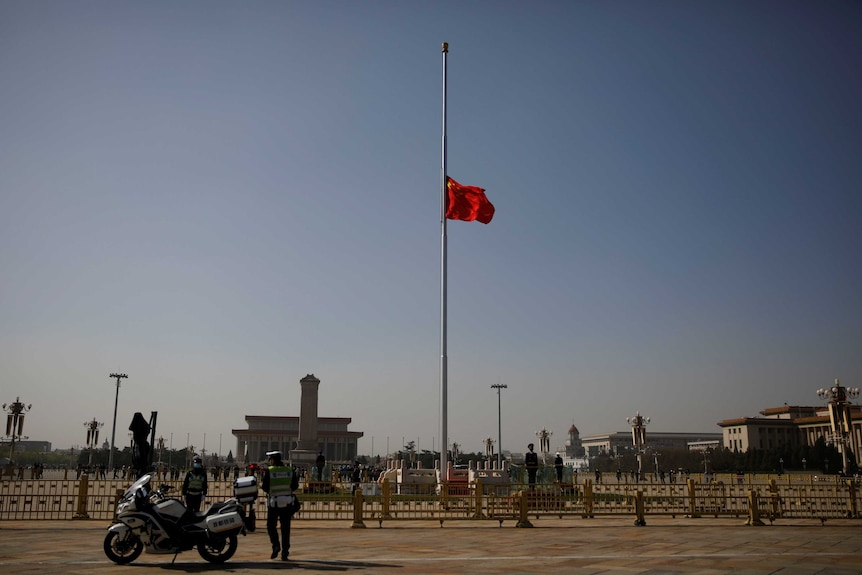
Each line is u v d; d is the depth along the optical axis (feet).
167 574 35.68
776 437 449.48
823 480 172.35
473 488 79.30
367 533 58.75
